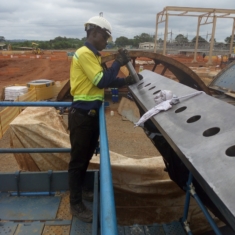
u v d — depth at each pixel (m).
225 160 1.34
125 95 14.43
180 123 1.90
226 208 1.11
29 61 37.34
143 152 7.50
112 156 4.83
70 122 2.67
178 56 42.94
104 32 2.57
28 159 4.27
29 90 13.65
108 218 1.10
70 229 2.71
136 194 4.56
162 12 29.84
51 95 14.52
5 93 13.45
